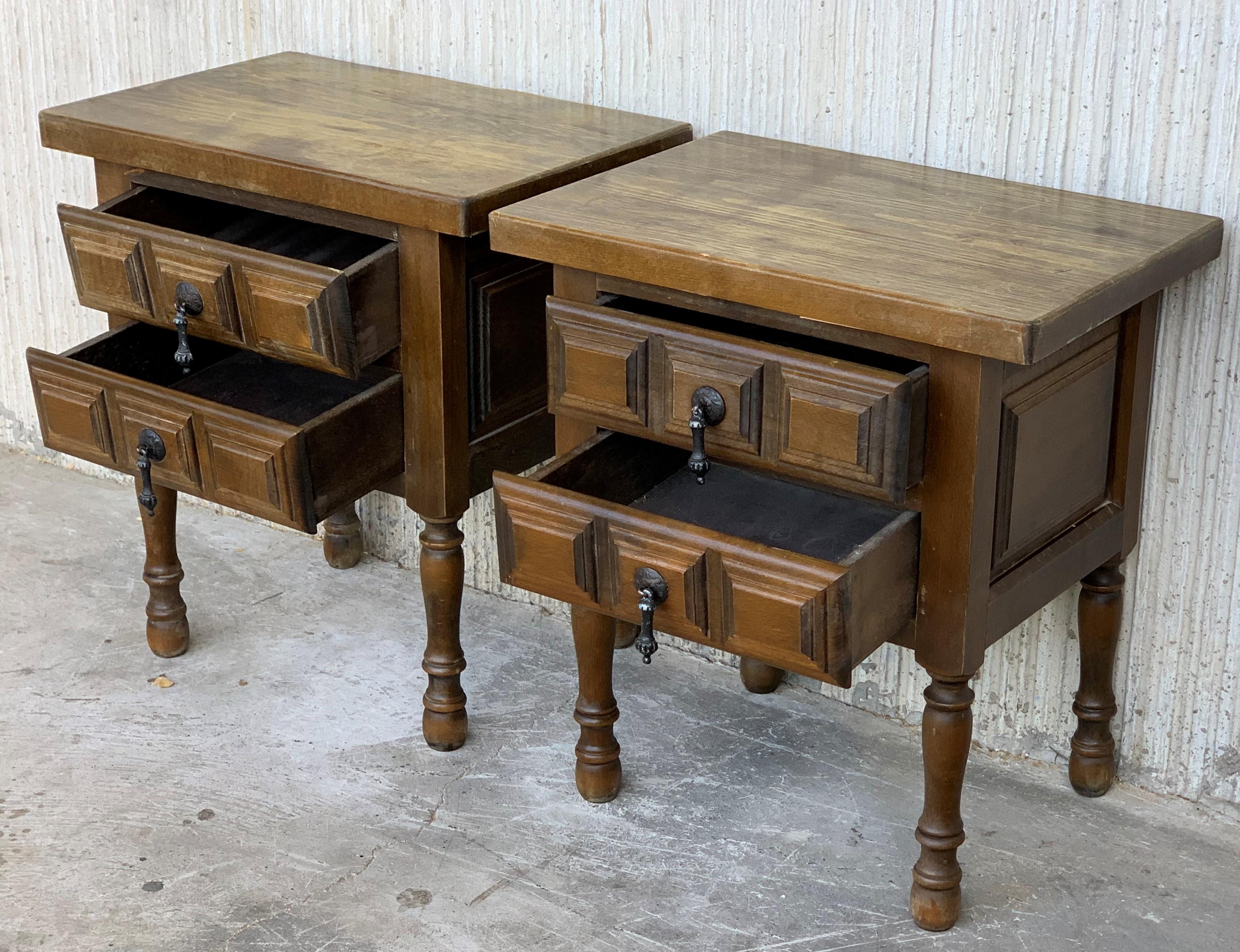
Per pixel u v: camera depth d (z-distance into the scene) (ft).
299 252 7.67
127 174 7.23
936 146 6.79
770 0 6.98
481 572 8.73
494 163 6.57
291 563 8.96
